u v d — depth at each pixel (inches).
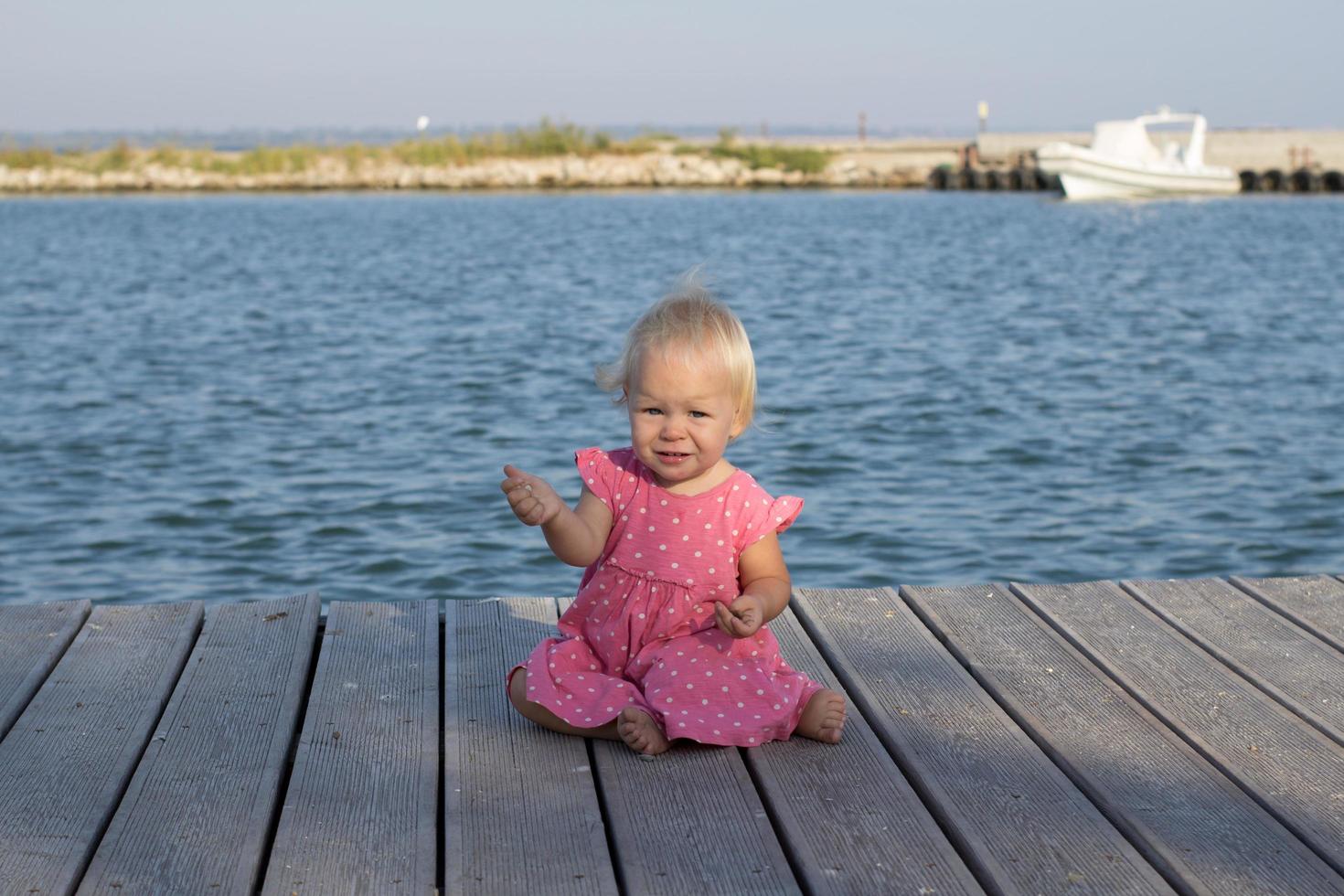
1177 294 820.6
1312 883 98.3
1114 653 145.0
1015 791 113.4
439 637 152.2
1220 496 334.3
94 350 597.0
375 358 571.8
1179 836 105.3
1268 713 129.0
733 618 116.3
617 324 700.7
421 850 103.7
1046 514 319.6
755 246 1243.8
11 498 335.6
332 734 124.9
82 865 102.0
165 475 359.9
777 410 447.5
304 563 283.4
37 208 1919.3
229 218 1700.3
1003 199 2015.3
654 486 126.7
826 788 114.6
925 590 167.2
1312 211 1670.8
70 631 149.0
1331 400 458.0
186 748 121.3
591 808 110.7
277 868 100.7
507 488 118.1
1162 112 2050.9
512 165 2504.9
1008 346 602.5
